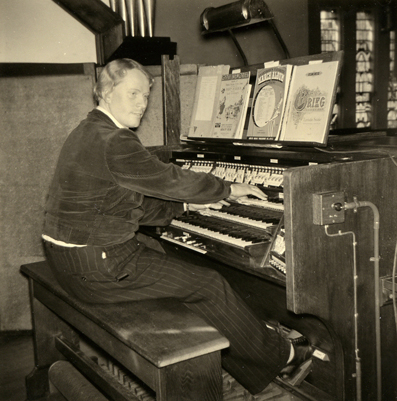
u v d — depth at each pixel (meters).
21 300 3.45
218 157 2.55
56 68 3.27
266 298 2.43
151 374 1.63
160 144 3.26
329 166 1.68
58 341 2.60
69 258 1.90
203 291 1.99
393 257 1.88
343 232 1.74
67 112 3.33
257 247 1.91
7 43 3.38
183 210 2.41
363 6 6.16
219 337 1.68
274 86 2.30
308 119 2.08
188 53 5.09
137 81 2.01
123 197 1.93
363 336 1.86
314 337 2.25
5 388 2.73
